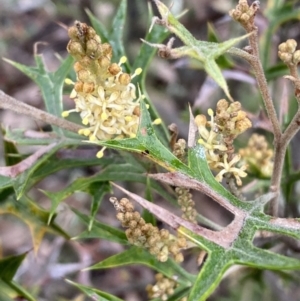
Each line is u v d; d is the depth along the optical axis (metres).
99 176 0.24
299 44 0.37
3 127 0.27
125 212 0.21
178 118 0.43
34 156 0.24
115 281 0.40
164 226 0.24
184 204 0.22
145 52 0.26
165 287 0.23
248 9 0.20
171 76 0.47
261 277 0.31
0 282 0.25
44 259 0.37
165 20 0.20
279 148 0.22
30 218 0.26
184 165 0.20
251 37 0.20
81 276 0.37
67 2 0.46
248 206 0.20
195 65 0.31
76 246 0.37
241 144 0.31
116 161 0.25
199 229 0.19
